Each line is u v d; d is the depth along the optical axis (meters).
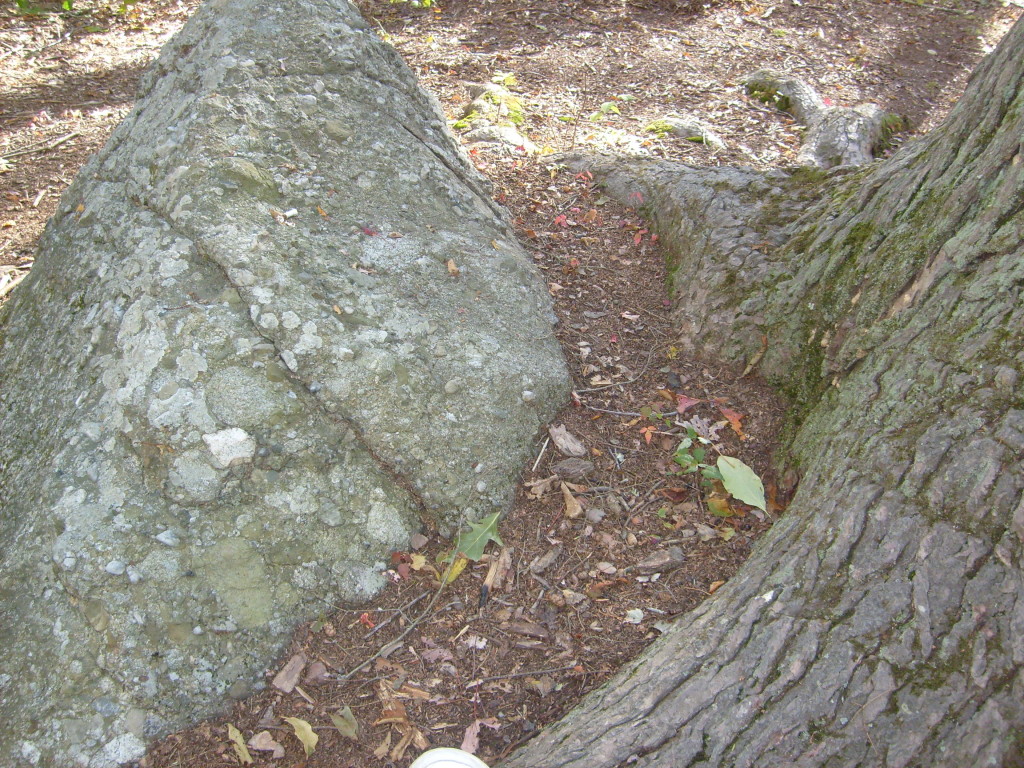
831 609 1.79
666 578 2.32
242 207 2.48
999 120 2.17
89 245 2.70
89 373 2.39
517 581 2.34
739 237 3.06
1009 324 1.91
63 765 1.95
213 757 2.00
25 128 5.24
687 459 2.54
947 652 1.63
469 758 1.88
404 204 2.82
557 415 2.73
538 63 5.96
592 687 2.09
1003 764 1.49
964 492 1.77
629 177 3.85
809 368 2.62
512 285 2.89
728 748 1.71
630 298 3.24
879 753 1.59
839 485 2.01
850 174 3.03
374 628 2.23
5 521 2.27
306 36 2.87
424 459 2.40
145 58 6.43
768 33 6.84
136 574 2.09
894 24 7.35
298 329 2.34
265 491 2.24
